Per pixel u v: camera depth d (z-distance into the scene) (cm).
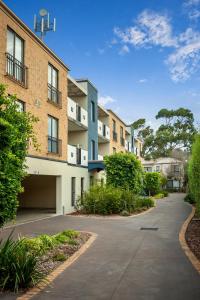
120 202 2025
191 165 1595
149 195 4122
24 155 789
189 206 2588
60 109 2139
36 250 856
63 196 2131
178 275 711
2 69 1521
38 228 1415
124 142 4325
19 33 1677
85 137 2723
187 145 6625
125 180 2391
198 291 614
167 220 1677
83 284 657
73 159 2347
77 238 1120
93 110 2961
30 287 636
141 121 7481
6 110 755
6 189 699
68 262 819
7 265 640
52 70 2069
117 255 895
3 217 717
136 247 1000
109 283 662
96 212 2016
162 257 871
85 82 2742
